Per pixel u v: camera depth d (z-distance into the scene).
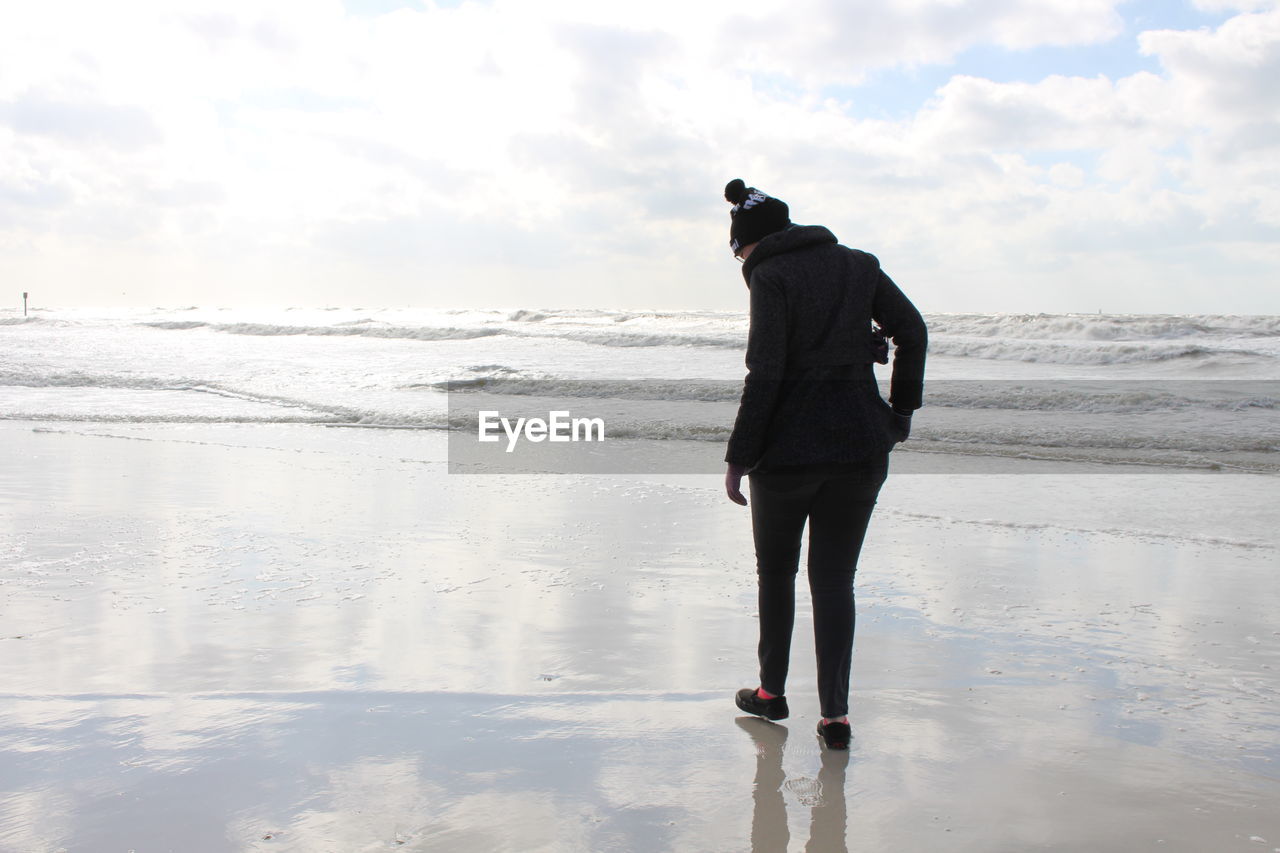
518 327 38.94
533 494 7.10
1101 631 3.70
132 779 2.22
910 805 2.18
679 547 5.25
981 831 2.06
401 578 4.48
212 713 2.67
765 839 2.02
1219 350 21.77
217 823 2.02
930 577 4.62
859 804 2.19
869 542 5.50
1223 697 2.94
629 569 4.71
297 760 2.35
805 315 2.51
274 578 4.45
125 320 58.50
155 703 2.74
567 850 1.95
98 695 2.81
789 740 2.56
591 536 5.54
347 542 5.30
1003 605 4.09
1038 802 2.20
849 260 2.57
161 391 16.94
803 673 3.16
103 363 22.66
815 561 2.62
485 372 20.02
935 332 30.20
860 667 3.25
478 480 7.79
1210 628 3.75
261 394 16.08
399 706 2.75
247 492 7.02
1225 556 5.13
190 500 6.65
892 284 2.63
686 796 2.21
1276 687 3.04
